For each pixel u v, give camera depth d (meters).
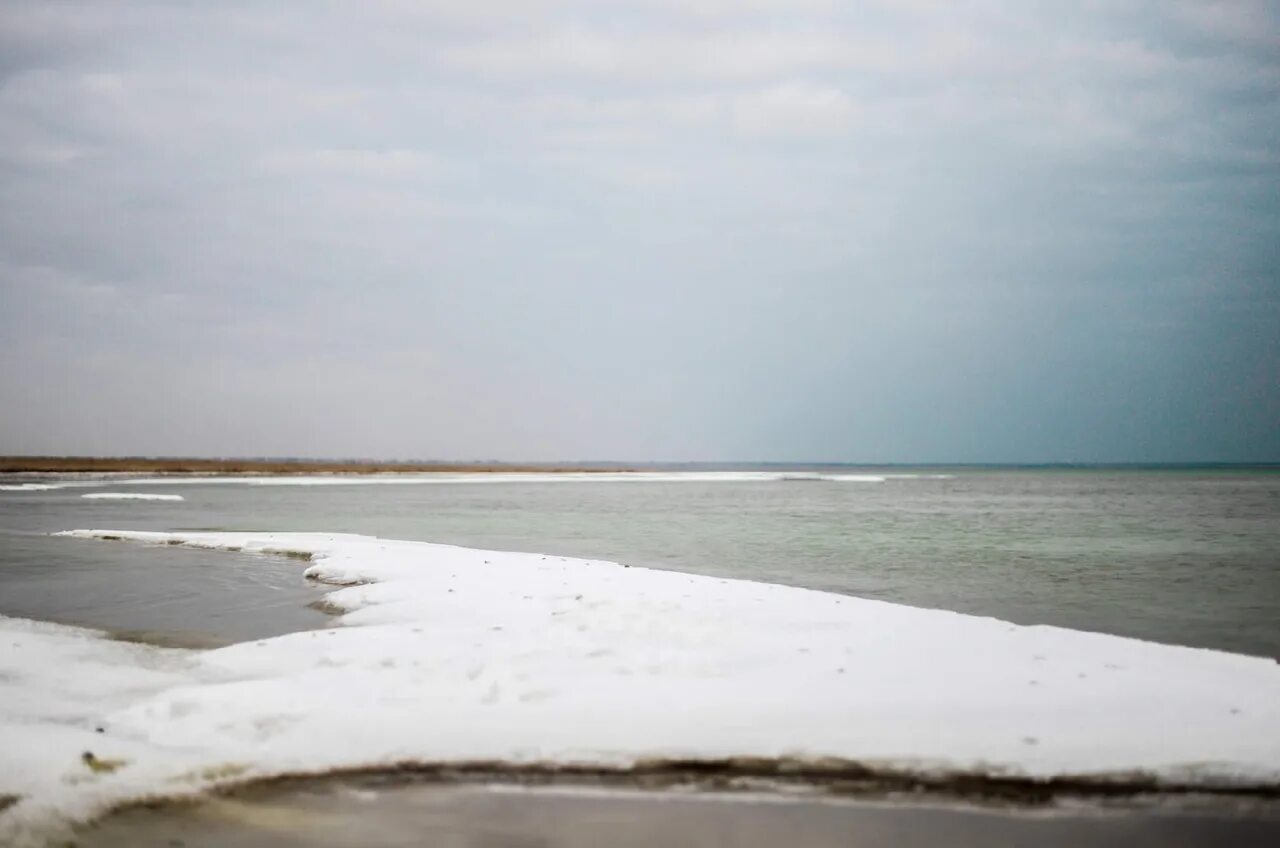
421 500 60.62
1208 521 40.03
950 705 8.95
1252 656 11.67
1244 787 7.41
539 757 7.82
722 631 12.16
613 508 51.75
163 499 57.56
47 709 8.94
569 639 11.76
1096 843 6.48
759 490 86.12
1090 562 23.38
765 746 8.00
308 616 14.73
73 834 6.45
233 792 7.20
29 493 63.19
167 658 11.16
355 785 7.38
